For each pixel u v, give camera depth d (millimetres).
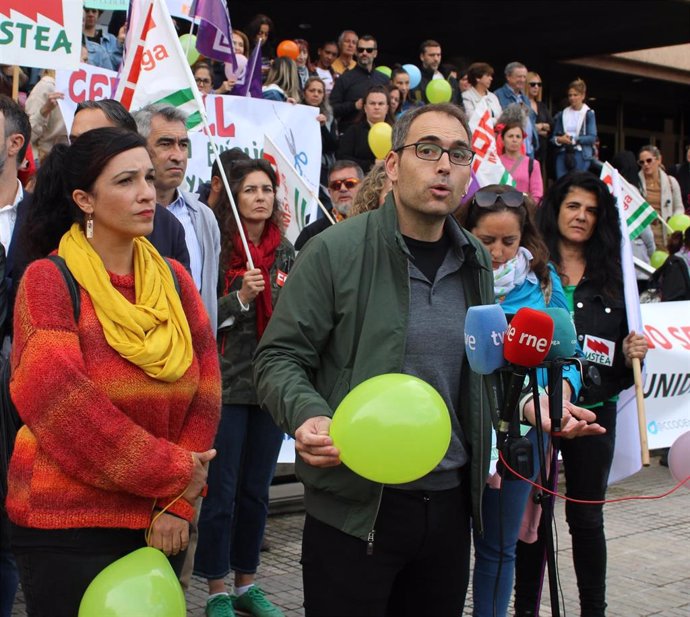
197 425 2738
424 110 2754
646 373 6477
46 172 2703
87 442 2432
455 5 12867
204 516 4305
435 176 2693
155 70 4910
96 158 2580
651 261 10164
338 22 14055
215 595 4328
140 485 2484
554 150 11859
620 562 5445
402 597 2918
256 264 4633
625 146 19047
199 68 7707
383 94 8641
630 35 14516
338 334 2736
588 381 2906
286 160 6195
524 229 3863
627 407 4523
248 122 6898
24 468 2539
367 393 2445
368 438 2389
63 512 2506
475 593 3588
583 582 4082
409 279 2752
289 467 6594
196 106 4879
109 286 2568
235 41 8562
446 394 2773
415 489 2717
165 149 4121
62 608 2543
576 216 4160
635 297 4238
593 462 4039
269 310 4504
